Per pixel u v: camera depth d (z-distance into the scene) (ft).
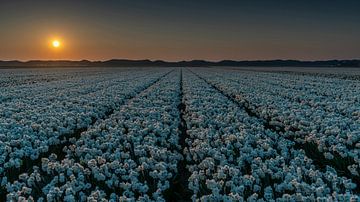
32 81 125.80
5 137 32.14
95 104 56.75
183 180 25.57
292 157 27.58
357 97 62.28
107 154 27.78
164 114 46.29
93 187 22.63
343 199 17.74
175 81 119.14
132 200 19.52
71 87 96.02
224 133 34.86
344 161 26.09
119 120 42.04
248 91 79.05
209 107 51.39
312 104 55.42
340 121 38.47
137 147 29.58
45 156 29.78
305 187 19.13
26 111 47.85
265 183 21.79
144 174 24.50
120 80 126.21
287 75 173.06
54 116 44.70
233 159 27.14
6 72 217.97
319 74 185.68
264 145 29.19
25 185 22.33
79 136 37.50
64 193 21.34
